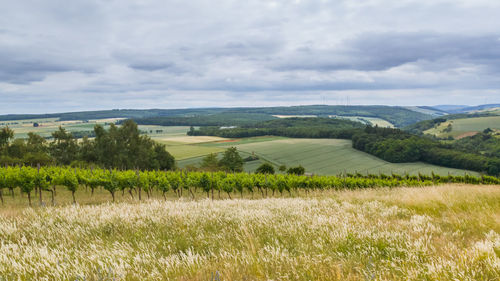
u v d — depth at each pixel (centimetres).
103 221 839
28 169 2219
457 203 1064
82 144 7881
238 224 796
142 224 818
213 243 640
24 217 939
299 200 1355
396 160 12275
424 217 852
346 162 12281
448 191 1350
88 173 2686
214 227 789
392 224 788
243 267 484
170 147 14800
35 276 457
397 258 511
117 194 2800
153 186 2605
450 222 803
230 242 636
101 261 518
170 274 466
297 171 7275
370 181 3756
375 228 729
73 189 2225
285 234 704
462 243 588
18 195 2498
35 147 7650
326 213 988
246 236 661
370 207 1116
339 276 427
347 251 563
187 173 2956
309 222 816
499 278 399
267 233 718
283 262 502
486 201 1080
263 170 8644
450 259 493
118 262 523
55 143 7762
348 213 962
